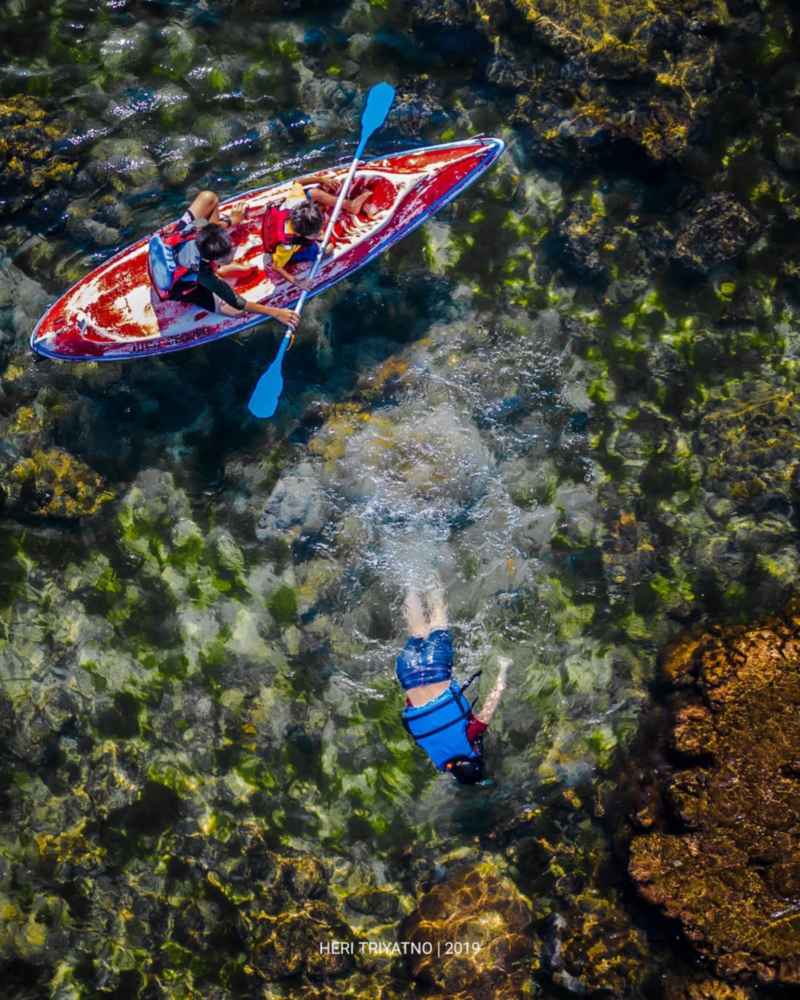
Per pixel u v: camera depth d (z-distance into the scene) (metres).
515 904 8.48
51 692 8.91
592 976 8.20
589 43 9.66
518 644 9.14
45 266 9.50
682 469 9.65
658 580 9.39
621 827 8.59
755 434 9.52
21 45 9.95
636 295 10.01
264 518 9.34
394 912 8.53
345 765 8.93
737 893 8.09
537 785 8.89
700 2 9.93
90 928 8.53
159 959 8.48
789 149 10.05
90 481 9.34
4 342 9.35
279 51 10.15
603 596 9.37
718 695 8.55
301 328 9.62
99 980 8.43
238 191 9.67
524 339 9.82
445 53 10.16
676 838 8.34
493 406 9.60
